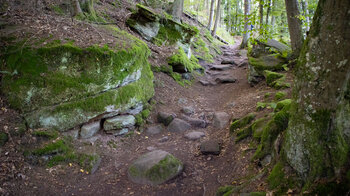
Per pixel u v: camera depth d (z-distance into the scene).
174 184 4.02
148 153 4.74
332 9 2.42
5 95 4.39
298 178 2.85
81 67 4.93
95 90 5.10
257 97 6.73
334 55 2.44
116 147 5.19
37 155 4.11
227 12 29.17
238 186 3.42
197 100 8.18
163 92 7.75
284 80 6.85
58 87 4.66
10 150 3.89
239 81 9.73
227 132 5.50
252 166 3.87
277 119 3.91
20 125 4.23
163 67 8.80
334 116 2.55
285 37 15.37
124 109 5.61
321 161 2.61
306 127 2.73
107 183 4.11
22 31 4.93
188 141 5.50
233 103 7.13
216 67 12.27
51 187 3.79
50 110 4.56
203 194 3.74
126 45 5.92
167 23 10.55
